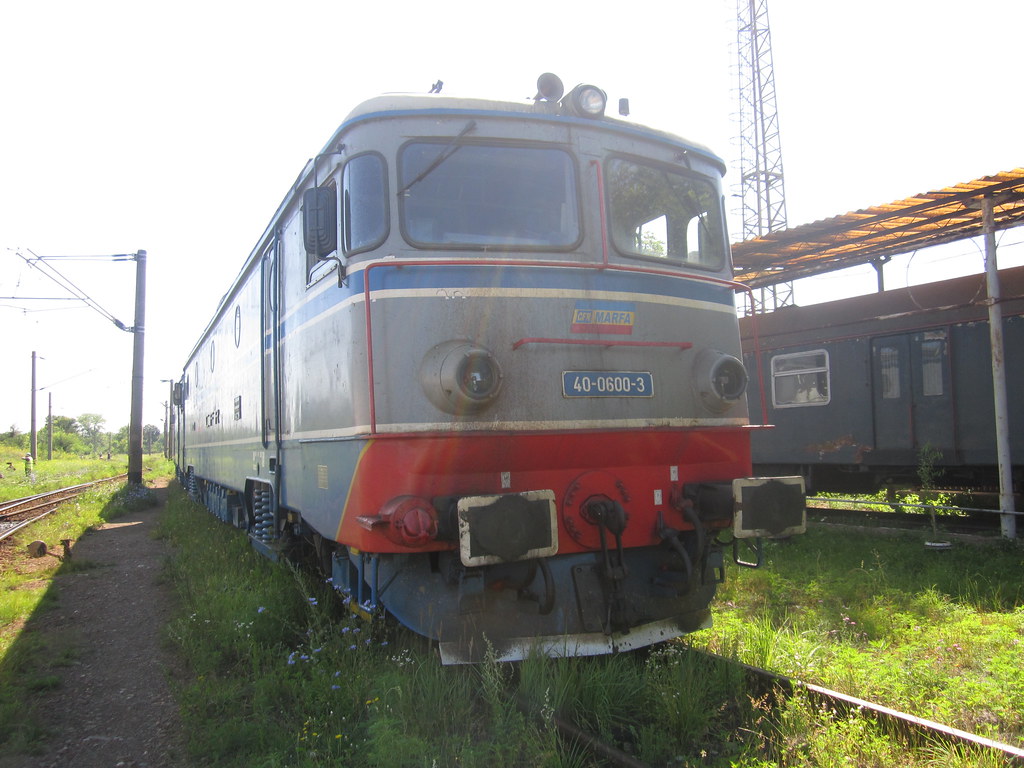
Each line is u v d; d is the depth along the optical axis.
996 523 11.59
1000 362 9.32
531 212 5.07
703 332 5.50
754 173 29.02
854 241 11.03
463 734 4.14
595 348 4.98
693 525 5.25
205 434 13.65
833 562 8.43
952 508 9.67
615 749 3.78
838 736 3.85
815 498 11.47
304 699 4.60
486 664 4.46
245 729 4.27
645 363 5.16
